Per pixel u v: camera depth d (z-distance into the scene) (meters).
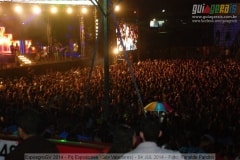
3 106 14.12
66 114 11.98
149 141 4.47
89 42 43.34
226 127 11.86
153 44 63.69
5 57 36.75
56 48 41.53
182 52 57.72
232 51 56.03
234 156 7.93
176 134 9.52
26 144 4.37
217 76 27.59
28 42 41.94
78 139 8.55
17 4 26.33
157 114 12.27
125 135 4.48
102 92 18.00
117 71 30.78
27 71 32.47
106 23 12.18
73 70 34.41
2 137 6.88
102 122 10.21
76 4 26.53
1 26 40.09
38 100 16.62
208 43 61.69
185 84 22.94
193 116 13.44
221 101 17.17
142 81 24.19
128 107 14.77
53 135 8.57
